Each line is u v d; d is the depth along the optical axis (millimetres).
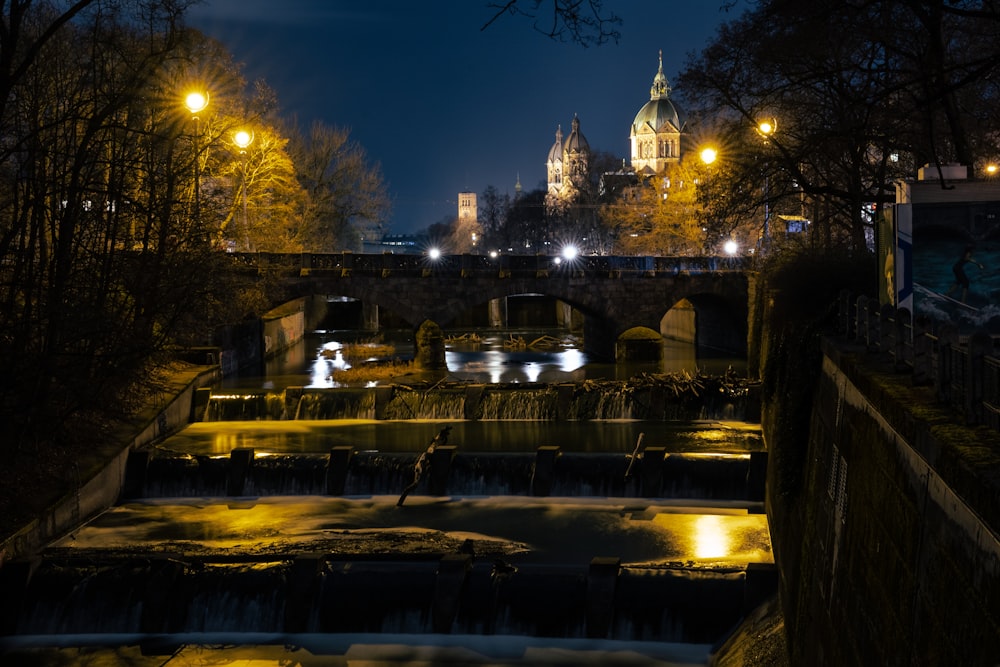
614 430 44250
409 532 30609
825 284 28938
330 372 67812
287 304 88250
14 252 32062
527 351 85000
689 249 101688
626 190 174625
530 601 24125
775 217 50875
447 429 37438
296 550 28812
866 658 13438
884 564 13102
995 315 19234
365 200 101500
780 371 28797
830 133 34250
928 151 33625
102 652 24281
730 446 40281
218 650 24109
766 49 34625
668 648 23344
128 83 33844
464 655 23469
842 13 28484
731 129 40562
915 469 12008
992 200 19250
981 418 11016
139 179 39344
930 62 28750
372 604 24547
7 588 25609
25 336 30938
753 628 22422
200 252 42562
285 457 35719
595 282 74438
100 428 36531
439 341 71188
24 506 29094
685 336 93125
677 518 31547
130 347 35531
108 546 29406
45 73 33656
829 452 18969
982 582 9219
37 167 32500
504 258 73250
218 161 71062
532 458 34688
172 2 33344
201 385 49469
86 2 29703
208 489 35438
